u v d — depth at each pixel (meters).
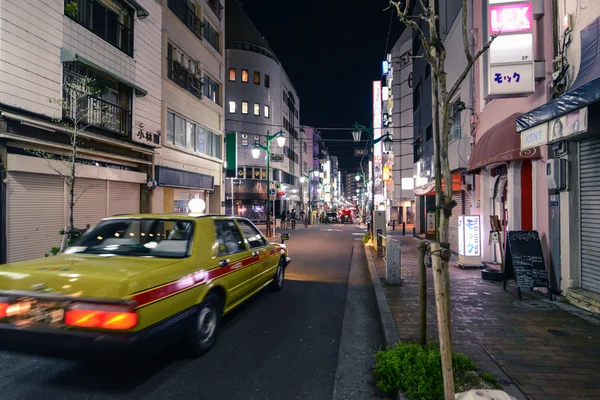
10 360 4.06
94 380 3.64
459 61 12.22
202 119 18.56
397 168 36.59
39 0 8.42
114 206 11.71
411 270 9.50
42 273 3.31
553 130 5.42
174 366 4.02
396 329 4.79
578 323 4.98
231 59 39.34
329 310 6.36
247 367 4.03
